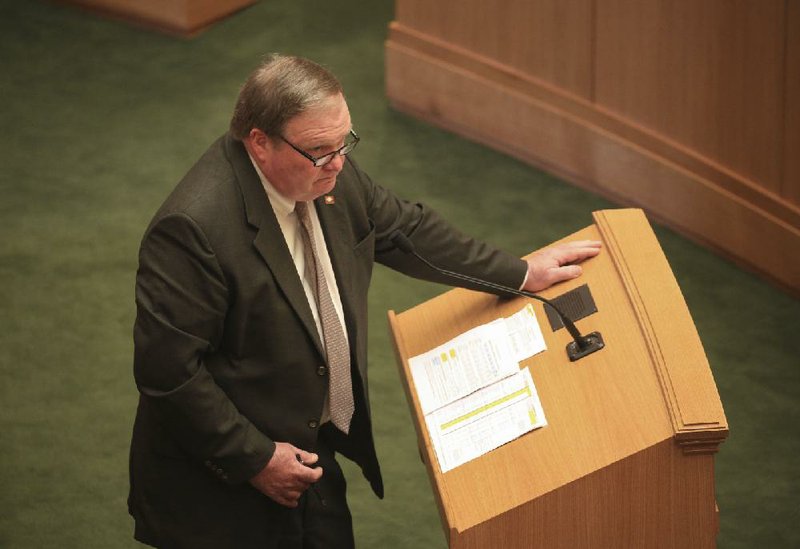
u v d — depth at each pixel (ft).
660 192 59.36
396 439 50.49
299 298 33.06
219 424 32.50
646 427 31.32
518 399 33.73
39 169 66.49
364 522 46.85
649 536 31.86
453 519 31.78
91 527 46.75
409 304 57.11
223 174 32.17
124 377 53.72
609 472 31.22
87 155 67.51
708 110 55.88
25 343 55.47
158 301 31.60
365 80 72.49
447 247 36.88
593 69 59.82
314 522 37.65
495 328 35.99
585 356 33.73
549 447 32.24
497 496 31.89
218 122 69.82
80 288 58.59
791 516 45.93
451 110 67.05
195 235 31.42
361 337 35.22
